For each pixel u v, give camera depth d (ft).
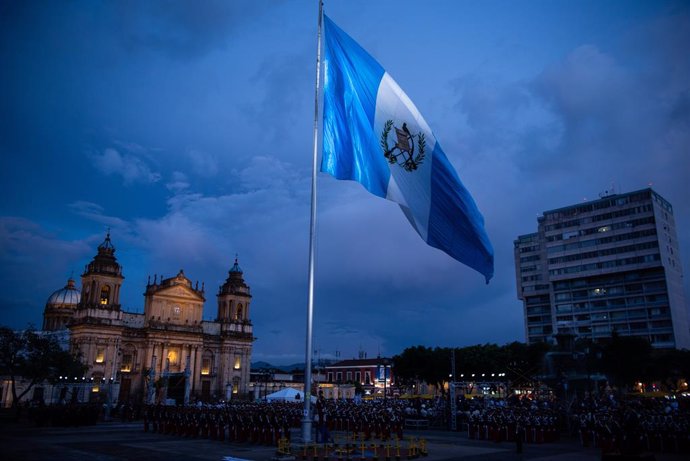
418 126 78.38
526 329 488.85
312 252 75.77
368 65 79.10
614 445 100.07
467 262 76.48
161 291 352.28
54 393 285.43
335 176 73.56
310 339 74.59
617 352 272.92
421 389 408.05
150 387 272.72
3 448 104.53
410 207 75.25
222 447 113.50
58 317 418.92
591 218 446.60
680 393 260.42
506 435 130.11
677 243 442.09
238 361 380.78
